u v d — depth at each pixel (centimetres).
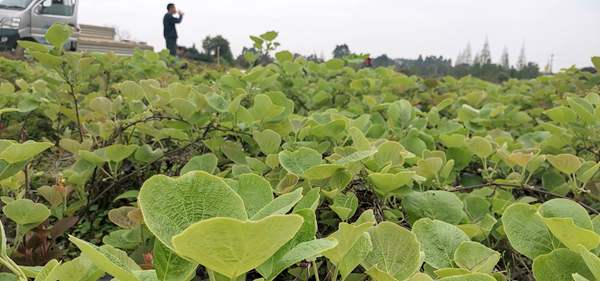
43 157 341
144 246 154
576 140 269
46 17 1495
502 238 169
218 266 70
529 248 114
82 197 210
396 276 105
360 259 104
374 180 158
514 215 118
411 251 108
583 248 91
